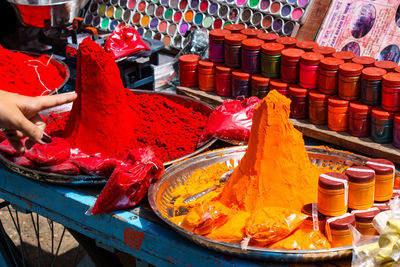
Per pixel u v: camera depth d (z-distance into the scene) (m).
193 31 2.52
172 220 1.32
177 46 2.88
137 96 1.98
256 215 1.19
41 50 2.86
